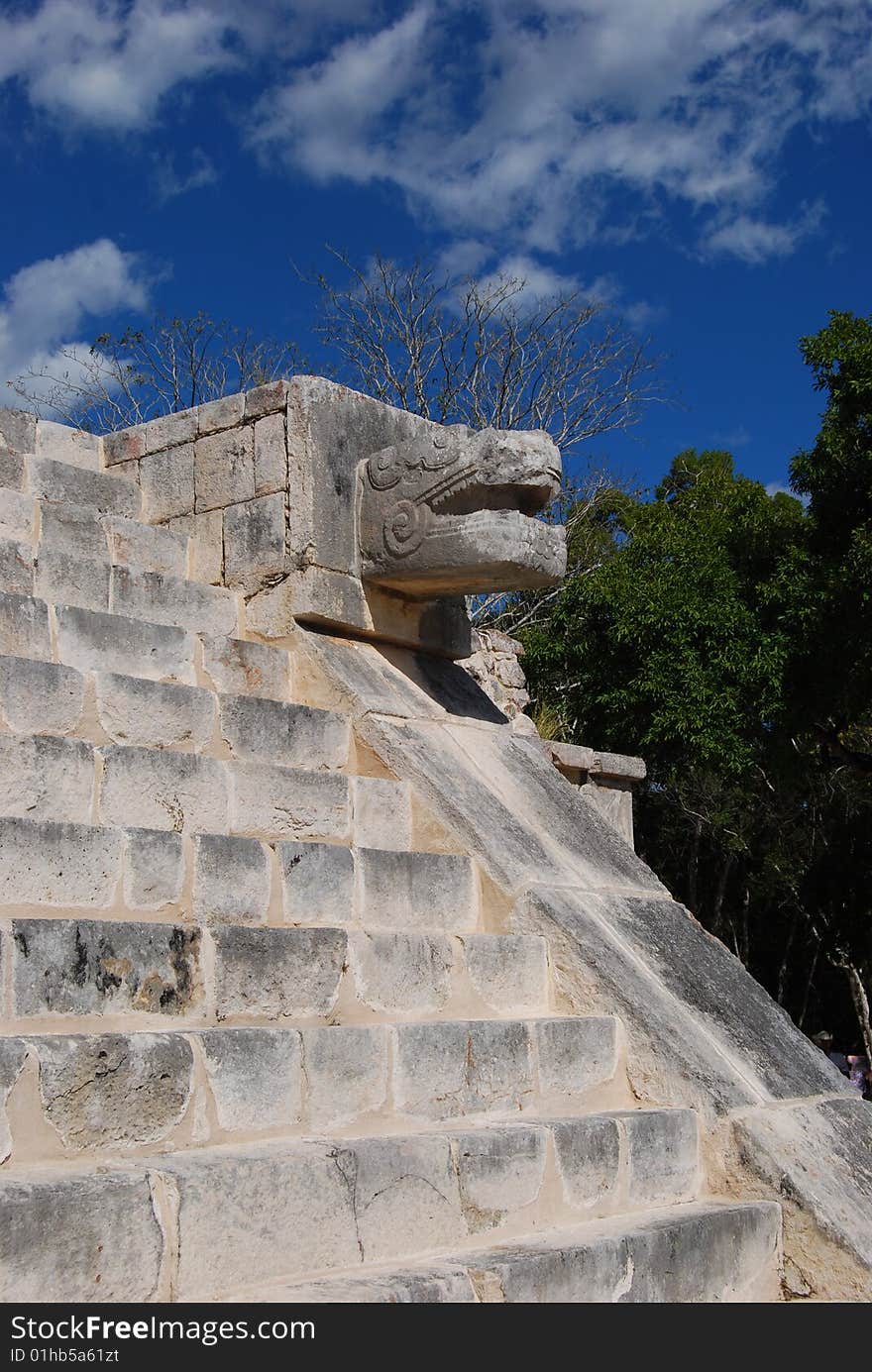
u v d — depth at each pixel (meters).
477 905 6.09
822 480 15.88
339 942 4.81
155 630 6.05
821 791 23.56
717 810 24.34
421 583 6.98
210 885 4.79
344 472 7.05
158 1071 3.79
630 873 6.90
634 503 20.86
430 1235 4.18
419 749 6.57
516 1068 5.12
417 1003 5.15
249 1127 4.03
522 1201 4.57
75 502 7.15
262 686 6.55
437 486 6.70
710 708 16.27
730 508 18.53
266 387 7.12
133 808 4.99
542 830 6.70
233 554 7.08
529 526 6.58
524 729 8.84
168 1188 3.45
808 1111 5.82
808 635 15.95
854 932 19.83
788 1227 5.33
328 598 6.85
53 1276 3.15
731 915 26.41
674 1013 5.90
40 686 5.12
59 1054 3.56
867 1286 5.13
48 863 4.31
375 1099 4.47
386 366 19.48
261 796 5.55
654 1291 4.62
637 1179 5.13
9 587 5.86
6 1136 3.42
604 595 16.97
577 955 5.90
